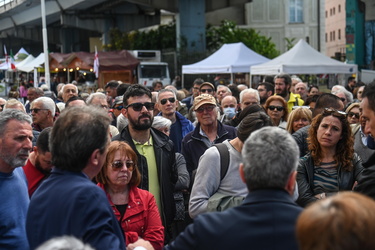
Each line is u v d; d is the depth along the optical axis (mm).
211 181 4996
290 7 50000
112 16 55906
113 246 3115
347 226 1912
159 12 55312
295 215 2875
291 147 3062
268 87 11594
